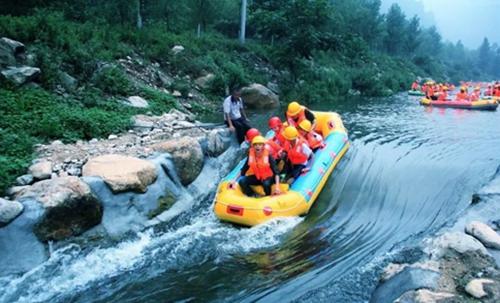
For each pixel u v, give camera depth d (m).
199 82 15.41
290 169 7.59
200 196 7.55
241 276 5.11
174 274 5.16
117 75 11.81
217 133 9.05
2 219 5.00
